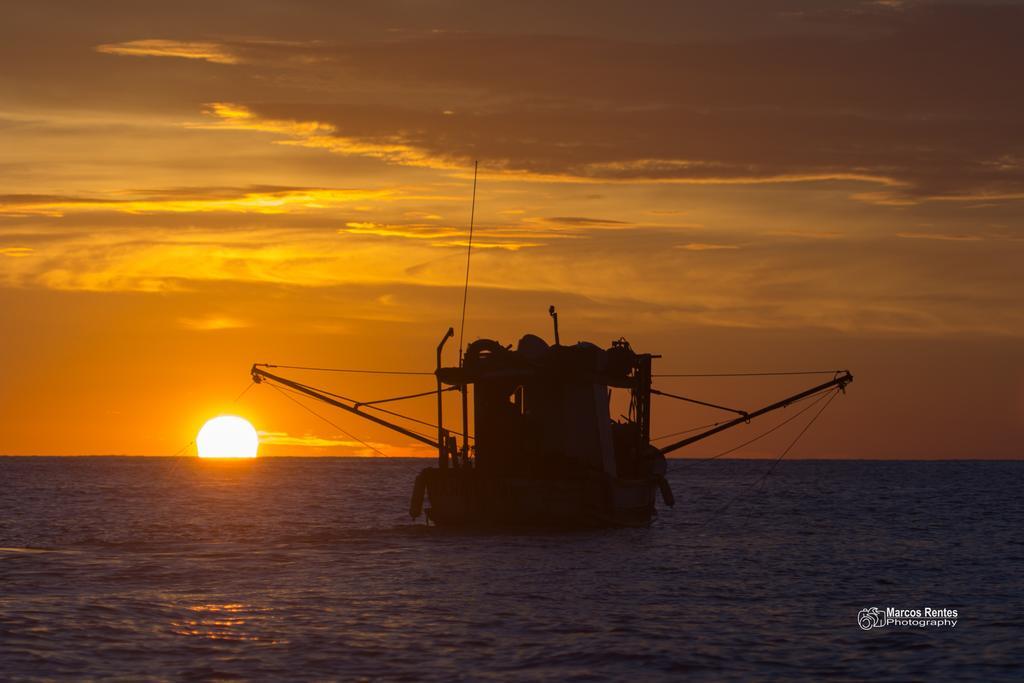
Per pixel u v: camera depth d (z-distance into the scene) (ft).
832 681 102.32
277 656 108.88
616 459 253.65
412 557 186.09
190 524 274.16
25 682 98.68
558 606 138.10
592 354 231.09
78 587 149.28
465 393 240.73
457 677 101.76
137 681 99.55
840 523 292.61
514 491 228.22
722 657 110.73
